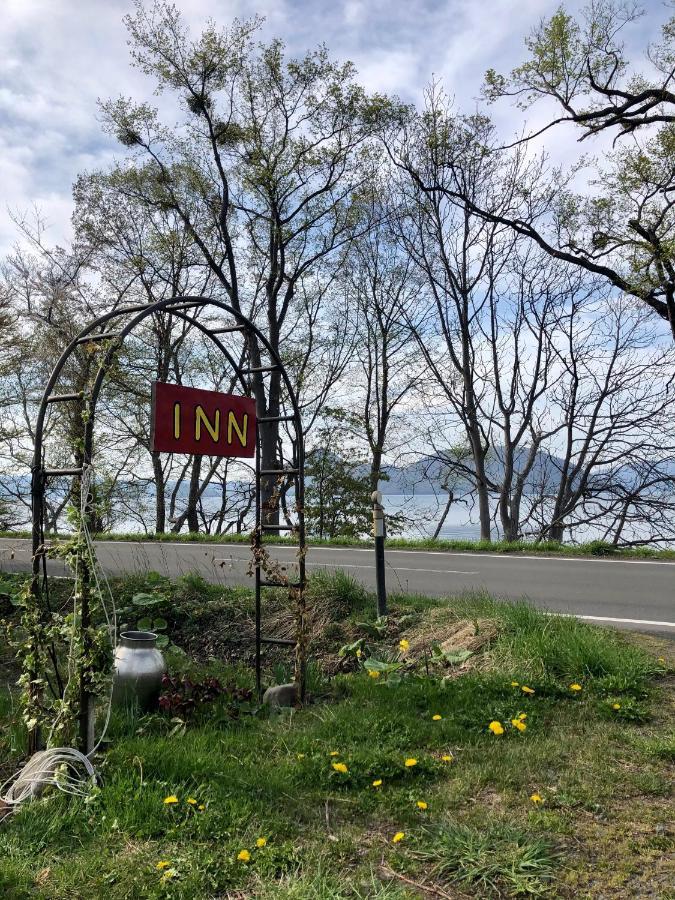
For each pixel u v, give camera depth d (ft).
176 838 9.71
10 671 18.83
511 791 11.11
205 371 98.12
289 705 16.49
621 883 8.59
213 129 77.71
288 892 8.29
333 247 88.99
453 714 14.60
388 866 9.13
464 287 88.28
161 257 86.38
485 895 8.51
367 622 23.59
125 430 87.71
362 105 77.36
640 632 21.33
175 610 25.76
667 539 79.66
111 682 12.78
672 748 12.26
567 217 76.02
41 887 8.52
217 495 112.57
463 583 33.99
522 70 57.52
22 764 12.64
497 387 93.25
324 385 104.01
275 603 26.09
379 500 23.94
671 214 60.13
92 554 12.19
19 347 56.18
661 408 80.69
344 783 11.54
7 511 65.82
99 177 81.82
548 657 17.06
